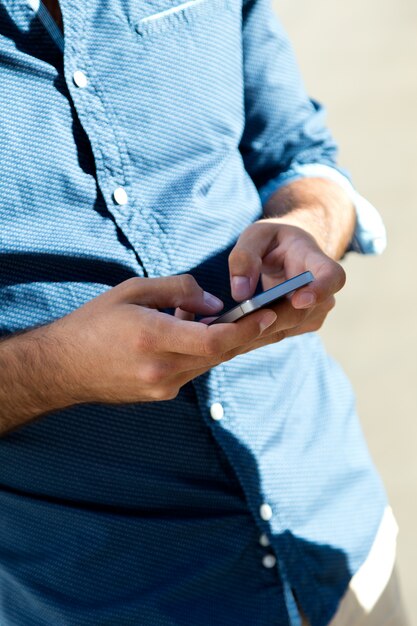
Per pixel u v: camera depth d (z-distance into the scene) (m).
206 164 1.78
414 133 5.82
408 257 4.98
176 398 1.65
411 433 4.14
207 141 1.78
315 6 7.16
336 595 1.82
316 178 2.03
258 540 1.73
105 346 1.40
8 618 1.80
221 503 1.71
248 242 1.62
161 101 1.70
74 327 1.45
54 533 1.73
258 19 2.00
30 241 1.58
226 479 1.71
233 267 1.60
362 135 5.89
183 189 1.72
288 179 2.04
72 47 1.60
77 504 1.72
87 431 1.66
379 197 5.41
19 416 1.60
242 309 1.33
